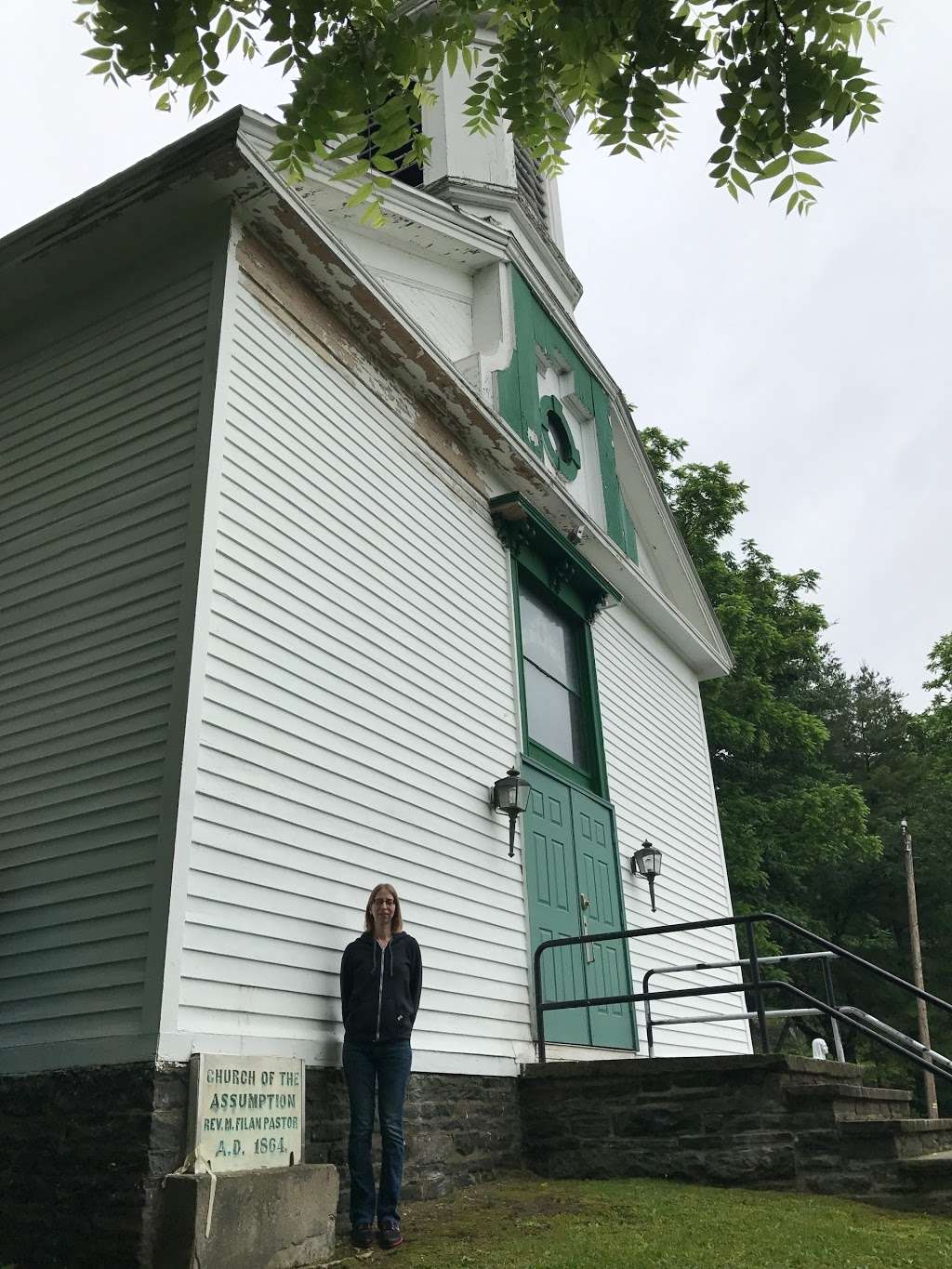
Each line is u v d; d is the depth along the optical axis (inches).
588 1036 367.2
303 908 241.3
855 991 1272.1
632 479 545.3
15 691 255.3
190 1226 180.5
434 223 394.9
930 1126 276.5
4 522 282.8
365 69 142.3
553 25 146.2
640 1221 228.8
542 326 462.6
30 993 216.8
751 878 955.3
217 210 279.3
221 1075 202.2
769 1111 275.0
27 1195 196.9
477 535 375.6
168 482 252.8
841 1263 194.1
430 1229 226.4
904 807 1375.5
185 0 133.3
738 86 140.8
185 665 227.1
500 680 366.3
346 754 270.1
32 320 309.1
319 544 280.4
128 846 218.1
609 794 437.7
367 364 327.3
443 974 292.0
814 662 1158.3
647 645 532.1
